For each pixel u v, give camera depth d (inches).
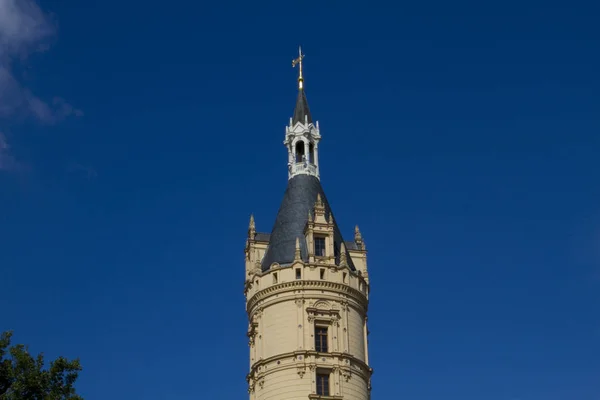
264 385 5442.9
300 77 6648.6
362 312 5772.6
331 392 5339.6
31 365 3905.0
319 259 5698.8
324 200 6092.5
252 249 6033.5
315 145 6343.5
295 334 5452.8
